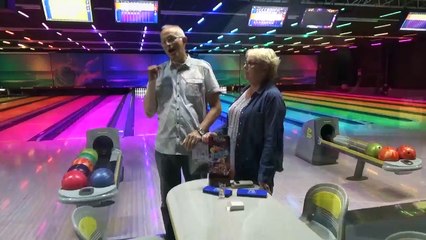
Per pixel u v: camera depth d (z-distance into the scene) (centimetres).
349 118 718
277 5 651
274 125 150
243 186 145
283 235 104
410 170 271
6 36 1077
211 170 145
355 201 252
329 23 684
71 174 218
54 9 494
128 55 1486
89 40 1201
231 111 171
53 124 696
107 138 308
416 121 653
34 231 221
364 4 695
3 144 487
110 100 1225
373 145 297
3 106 1055
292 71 1498
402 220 210
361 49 1341
